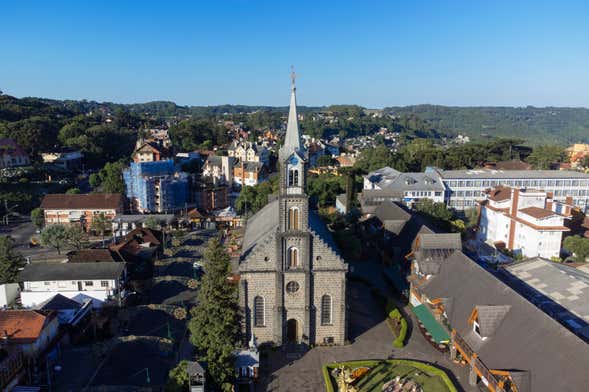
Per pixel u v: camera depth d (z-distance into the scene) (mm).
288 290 69375
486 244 131750
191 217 153375
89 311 80812
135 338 70188
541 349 51531
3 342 60781
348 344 71688
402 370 64062
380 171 182500
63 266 88188
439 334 69250
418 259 84000
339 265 69062
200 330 62406
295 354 68750
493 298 63844
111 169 198500
